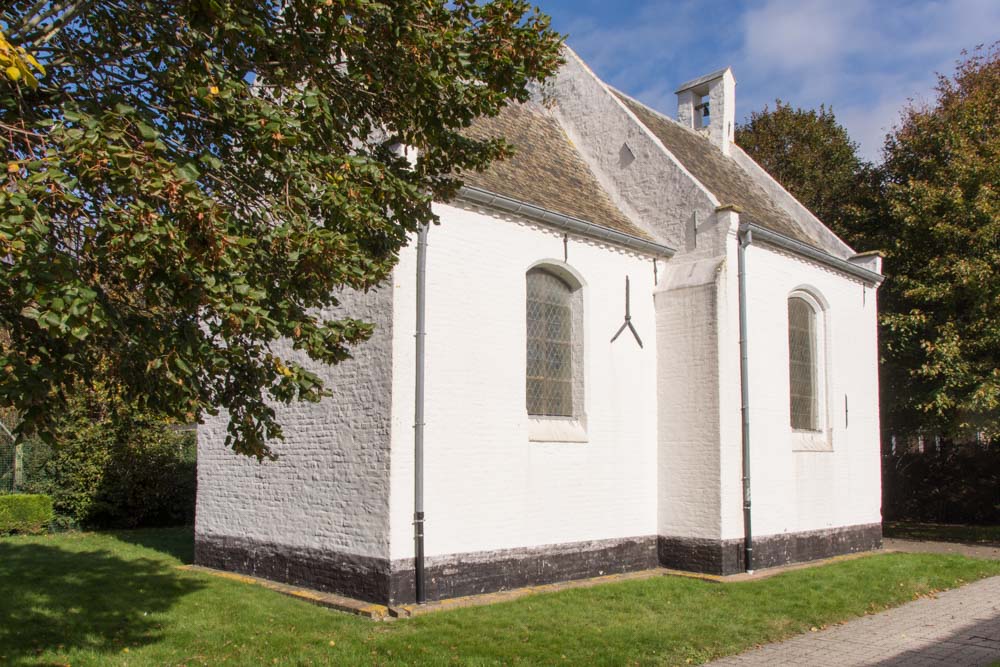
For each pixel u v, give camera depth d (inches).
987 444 911.0
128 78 254.1
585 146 631.8
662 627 350.9
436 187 316.2
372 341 409.1
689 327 530.9
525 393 459.2
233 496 486.0
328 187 244.8
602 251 516.4
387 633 334.0
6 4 237.5
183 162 220.7
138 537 641.6
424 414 405.1
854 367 674.2
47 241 200.2
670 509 527.8
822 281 643.5
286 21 252.7
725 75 813.2
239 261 213.2
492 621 353.1
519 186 497.4
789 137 1154.0
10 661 283.4
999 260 688.4
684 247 555.2
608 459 502.9
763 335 567.2
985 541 746.2
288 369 235.6
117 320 204.7
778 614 384.8
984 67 895.1
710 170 717.3
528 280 483.2
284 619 354.3
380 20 247.8
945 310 741.9
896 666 309.6
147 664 288.0
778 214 736.3
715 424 511.5
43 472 696.4
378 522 393.1
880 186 885.2
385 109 285.1
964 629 373.4
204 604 379.6
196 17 226.8
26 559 498.6
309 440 438.3
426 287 412.5
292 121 233.0
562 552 466.9
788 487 573.3
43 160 190.7
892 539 765.9
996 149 717.3
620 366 519.2
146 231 187.6
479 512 425.4
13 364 181.0
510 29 277.3
